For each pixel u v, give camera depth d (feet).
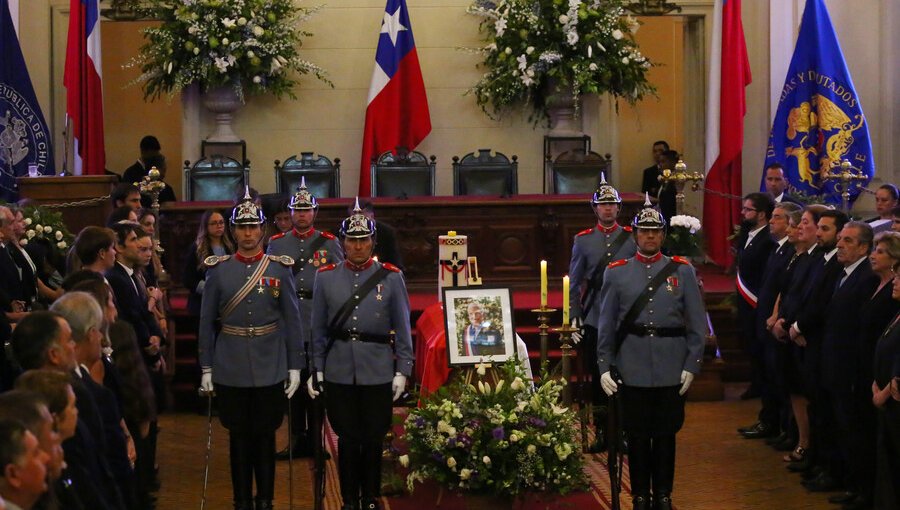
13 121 41.57
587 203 42.45
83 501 15.67
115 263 25.99
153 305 28.09
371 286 24.00
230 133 49.78
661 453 24.18
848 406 25.25
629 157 61.05
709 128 47.32
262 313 23.88
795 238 28.58
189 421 35.01
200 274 32.60
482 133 50.98
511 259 42.63
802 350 27.84
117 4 50.98
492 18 49.49
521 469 22.54
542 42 48.06
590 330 29.48
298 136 50.96
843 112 42.63
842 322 25.43
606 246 29.45
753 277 32.86
